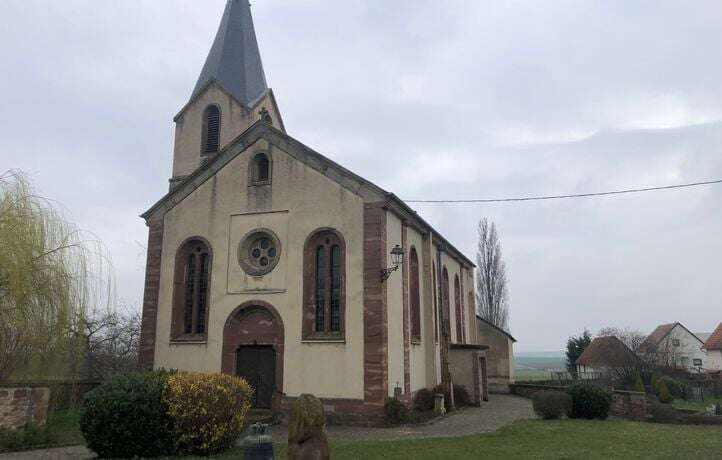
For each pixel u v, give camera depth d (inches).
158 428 504.4
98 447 502.9
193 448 511.8
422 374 914.1
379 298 738.2
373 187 769.6
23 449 537.6
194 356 815.1
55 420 637.9
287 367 760.3
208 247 844.6
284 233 806.5
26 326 561.0
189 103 1047.6
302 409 313.1
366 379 721.0
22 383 586.6
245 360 800.9
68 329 604.7
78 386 710.5
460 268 1353.3
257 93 1090.1
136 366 900.0
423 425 721.6
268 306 789.2
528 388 1250.6
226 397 525.7
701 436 616.4
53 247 598.2
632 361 1546.5
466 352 1034.7
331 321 770.2
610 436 610.2
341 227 776.9
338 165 792.9
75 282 609.9
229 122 1024.2
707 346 2477.9
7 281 552.1
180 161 1030.4
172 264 861.2
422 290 960.9
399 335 804.0
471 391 1017.5
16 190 593.6
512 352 1423.5
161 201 887.7
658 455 503.8
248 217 832.3
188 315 852.0
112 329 995.3
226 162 863.7
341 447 538.3
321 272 789.2
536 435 614.5
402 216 842.8
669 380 1432.1
